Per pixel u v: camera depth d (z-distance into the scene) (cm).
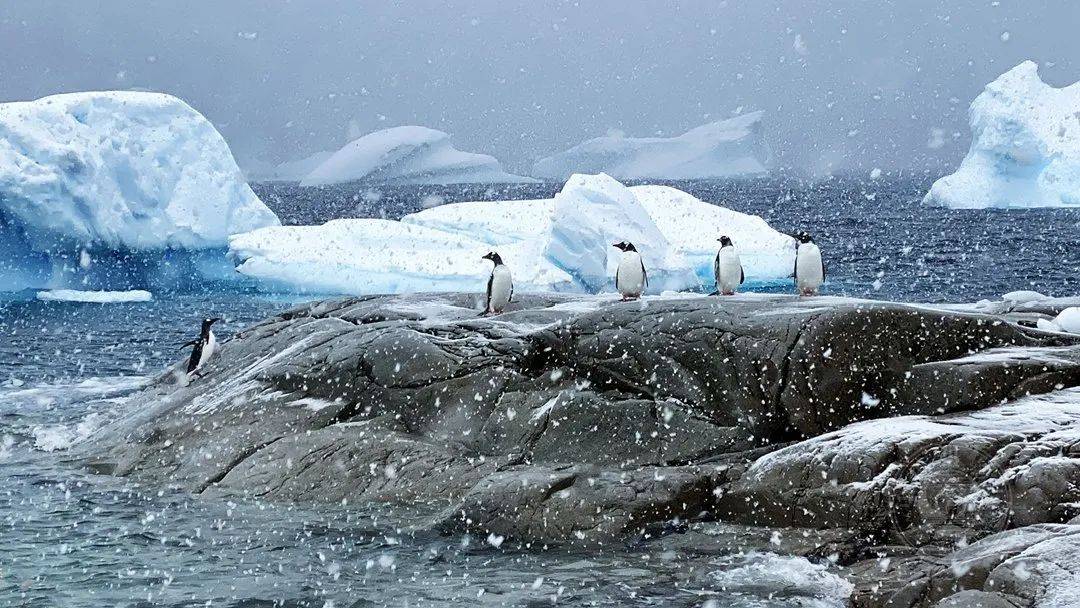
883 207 10769
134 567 843
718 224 4019
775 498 878
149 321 2750
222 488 1074
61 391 1681
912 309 1033
